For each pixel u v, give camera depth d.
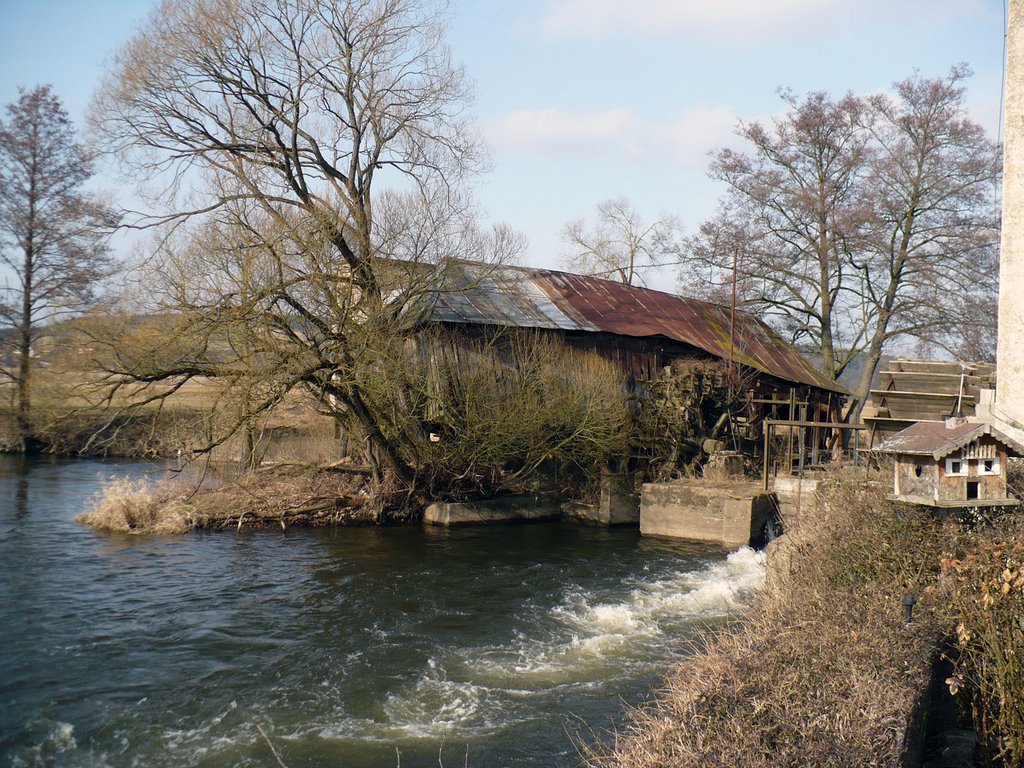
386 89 23.83
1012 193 12.56
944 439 8.05
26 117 36.97
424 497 23.94
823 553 8.98
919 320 33.25
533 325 26.42
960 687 6.16
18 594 14.76
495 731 9.35
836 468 20.27
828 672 5.73
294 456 27.92
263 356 20.41
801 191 34.28
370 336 20.92
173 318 20.11
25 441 34.41
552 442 24.73
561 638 12.83
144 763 8.66
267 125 23.11
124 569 16.84
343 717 9.80
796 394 33.38
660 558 19.34
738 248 35.00
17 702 10.14
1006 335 12.48
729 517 20.89
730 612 14.17
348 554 19.08
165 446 24.73
